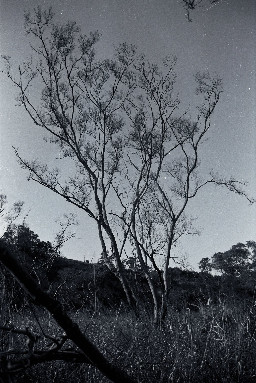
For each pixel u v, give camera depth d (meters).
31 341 0.87
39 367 3.47
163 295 7.01
